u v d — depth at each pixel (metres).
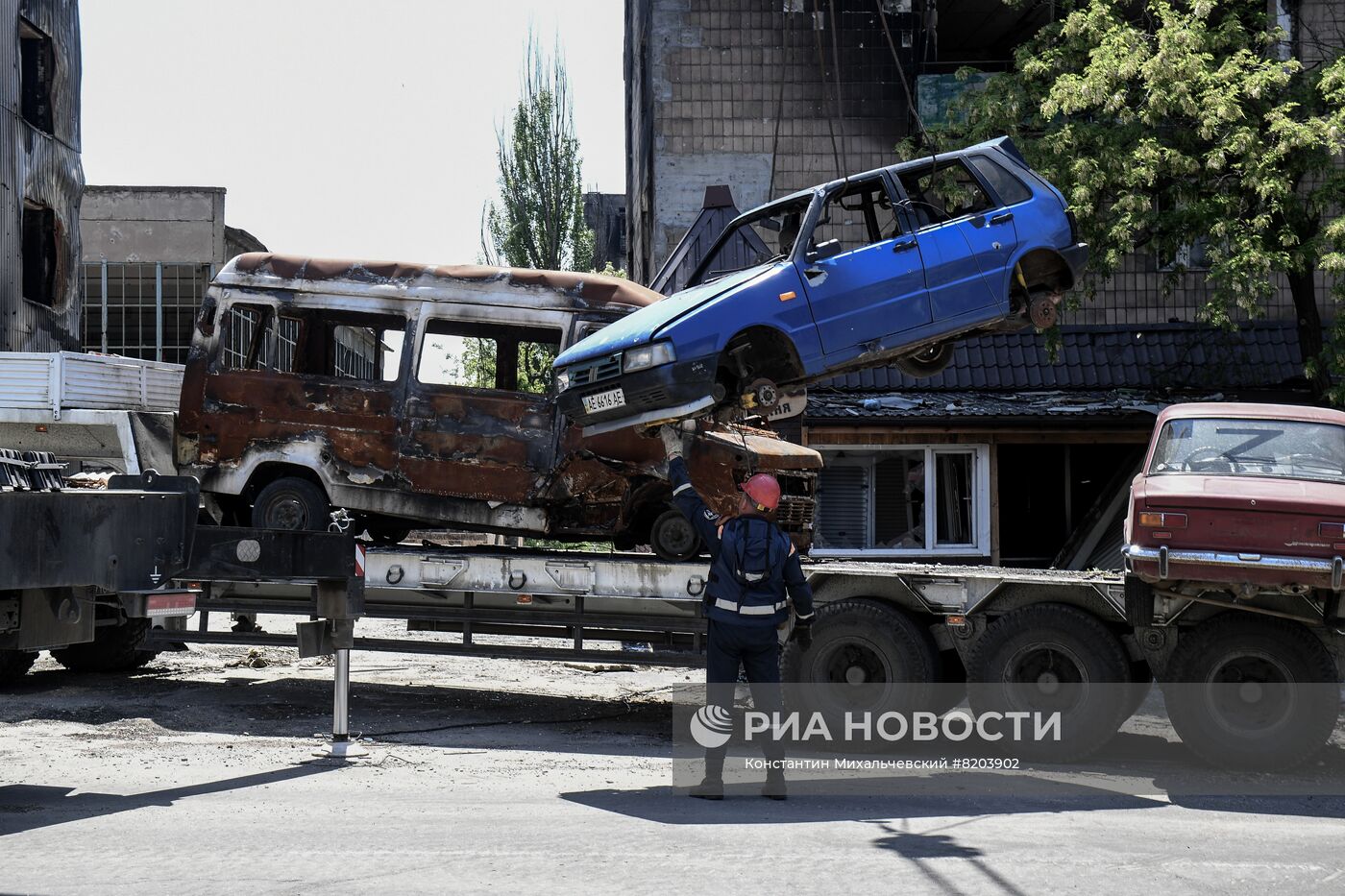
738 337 8.98
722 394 8.72
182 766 7.55
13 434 11.31
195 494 6.75
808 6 20.47
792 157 20.38
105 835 5.71
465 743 8.61
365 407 10.27
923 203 9.64
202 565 7.86
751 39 20.48
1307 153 15.23
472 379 10.77
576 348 9.24
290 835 5.77
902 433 18.19
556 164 37.44
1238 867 5.51
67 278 23.50
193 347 10.53
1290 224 15.41
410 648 10.11
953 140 18.41
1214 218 15.47
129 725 8.96
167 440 10.98
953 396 18.17
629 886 4.91
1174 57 15.51
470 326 10.28
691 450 9.39
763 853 5.55
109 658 11.41
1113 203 16.31
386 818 6.19
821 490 18.42
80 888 4.76
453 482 10.15
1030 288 9.89
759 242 10.79
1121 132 15.99
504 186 37.56
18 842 5.56
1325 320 18.69
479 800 6.73
